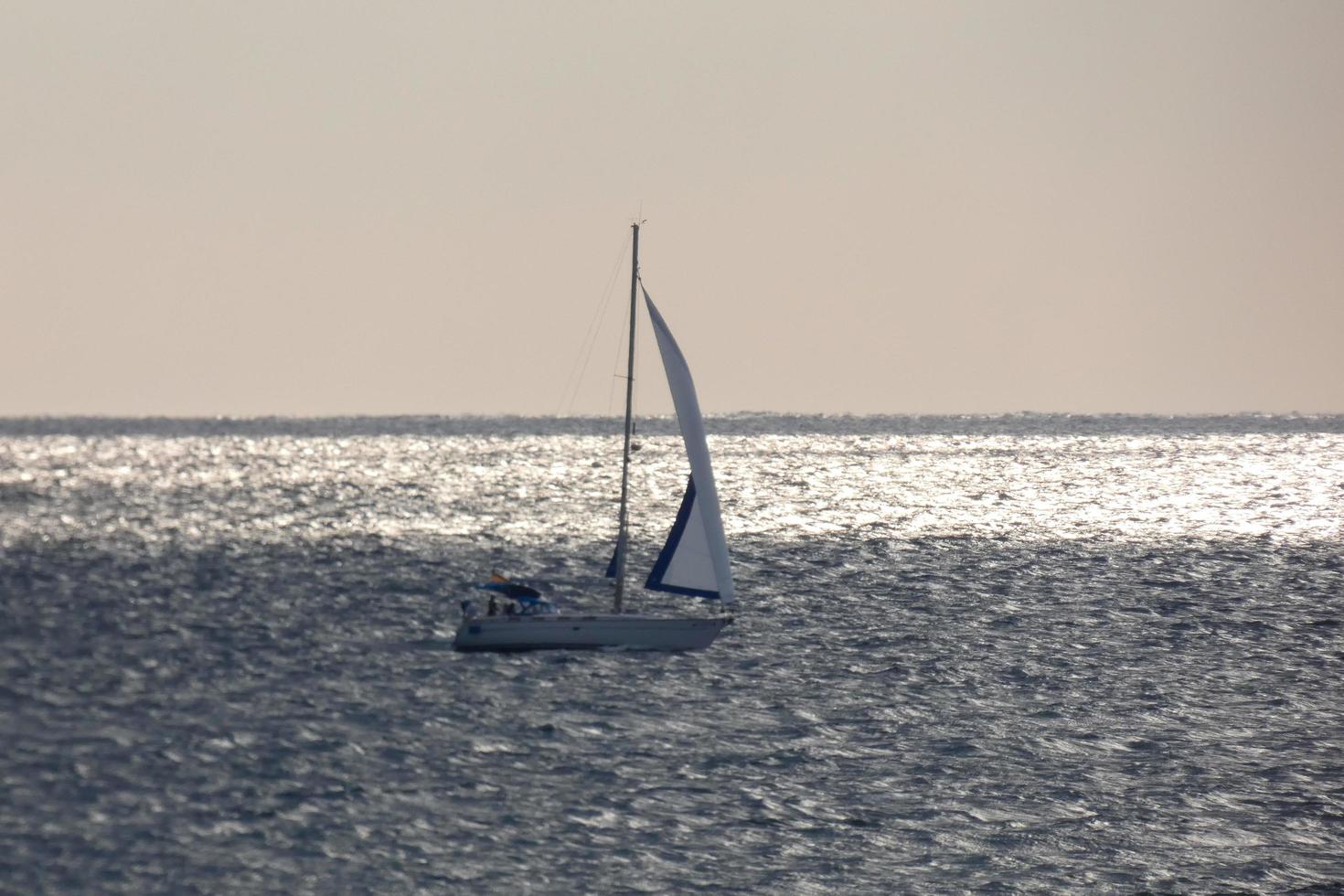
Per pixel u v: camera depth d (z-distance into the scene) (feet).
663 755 558.56
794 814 497.05
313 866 436.35
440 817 481.05
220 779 508.53
